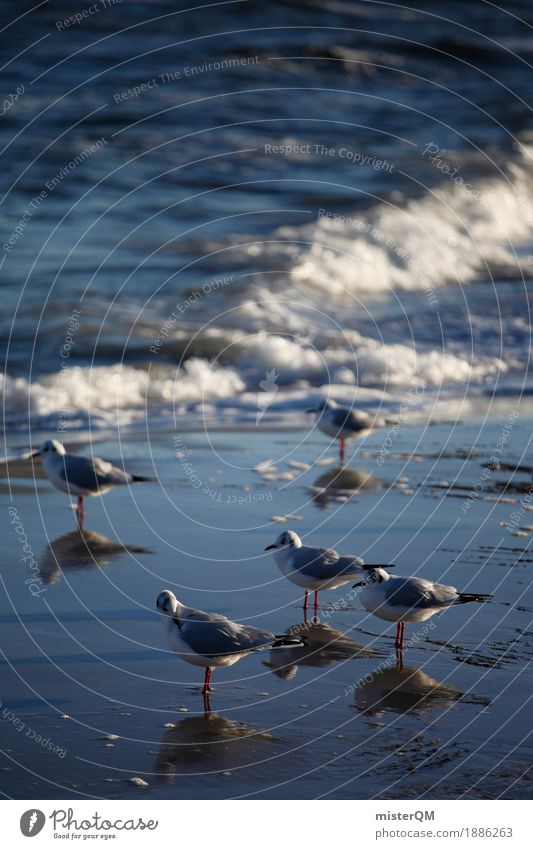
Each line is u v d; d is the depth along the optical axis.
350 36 47.25
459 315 23.50
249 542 11.41
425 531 11.66
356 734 7.18
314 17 48.88
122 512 12.34
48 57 38.53
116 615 9.31
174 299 22.62
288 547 9.55
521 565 10.64
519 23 55.34
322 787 6.53
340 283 24.84
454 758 6.89
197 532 11.70
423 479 13.74
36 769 6.64
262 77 40.22
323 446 15.55
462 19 54.47
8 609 9.32
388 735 7.17
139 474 13.89
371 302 24.25
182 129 34.12
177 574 10.38
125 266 24.23
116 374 18.66
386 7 53.97
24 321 20.69
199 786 6.50
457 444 15.57
